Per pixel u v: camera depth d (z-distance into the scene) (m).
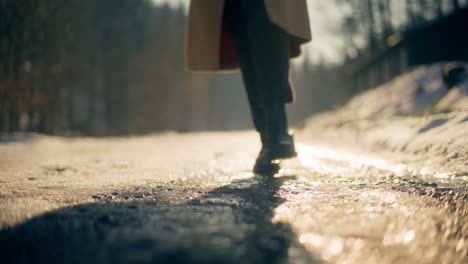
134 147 5.89
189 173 2.09
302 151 3.49
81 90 33.62
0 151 5.07
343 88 28.30
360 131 4.62
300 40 2.07
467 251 0.65
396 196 1.20
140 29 46.41
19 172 2.29
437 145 2.40
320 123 10.62
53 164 2.88
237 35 2.13
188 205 1.12
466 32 17.47
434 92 9.56
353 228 0.81
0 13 12.54
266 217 0.93
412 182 1.50
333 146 3.91
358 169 2.00
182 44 48.72
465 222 0.84
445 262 0.60
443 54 17.86
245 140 7.36
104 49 35.69
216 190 1.43
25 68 13.97
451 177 1.60
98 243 0.71
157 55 46.12
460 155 2.06
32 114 17.44
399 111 9.41
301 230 0.80
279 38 1.95
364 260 0.61
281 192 1.34
